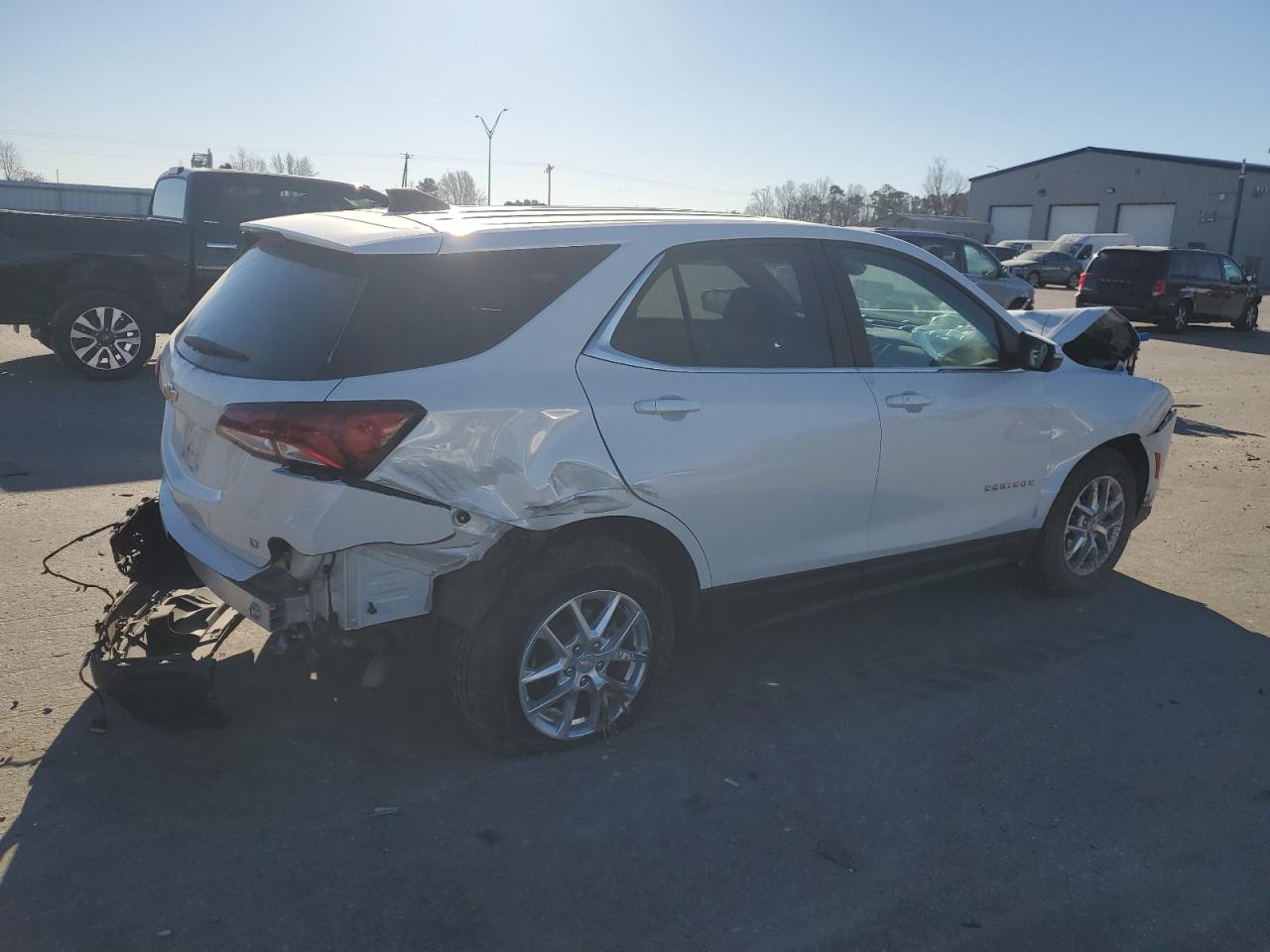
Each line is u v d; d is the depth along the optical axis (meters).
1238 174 49.78
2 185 34.06
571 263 3.44
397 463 3.04
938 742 3.77
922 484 4.30
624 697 3.67
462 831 3.10
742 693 4.10
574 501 3.32
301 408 2.97
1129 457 5.34
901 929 2.77
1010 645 4.67
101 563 5.11
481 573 3.25
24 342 12.51
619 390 3.43
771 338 3.88
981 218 61.06
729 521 3.73
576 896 2.84
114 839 3.01
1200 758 3.73
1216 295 21.67
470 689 3.32
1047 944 2.73
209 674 3.25
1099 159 54.94
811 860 3.05
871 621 4.91
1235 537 6.47
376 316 3.09
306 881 2.85
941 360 4.43
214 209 10.97
